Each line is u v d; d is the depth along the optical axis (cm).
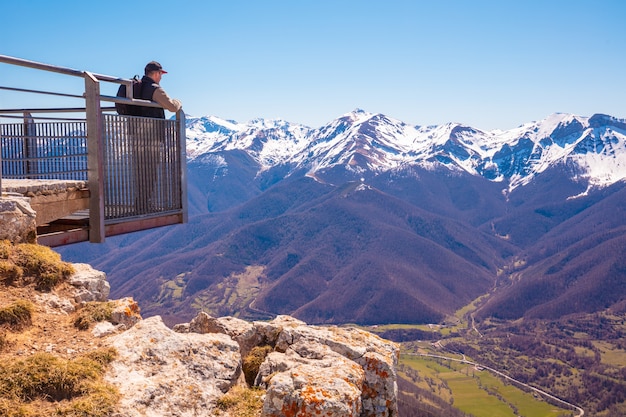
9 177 451
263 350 373
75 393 262
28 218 403
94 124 492
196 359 310
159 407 274
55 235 479
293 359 340
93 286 389
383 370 350
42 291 362
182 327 421
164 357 303
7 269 357
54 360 275
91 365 279
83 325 334
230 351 329
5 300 337
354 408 279
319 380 289
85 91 491
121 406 263
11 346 297
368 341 382
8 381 254
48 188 462
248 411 290
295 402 275
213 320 408
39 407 250
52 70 446
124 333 318
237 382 320
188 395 286
